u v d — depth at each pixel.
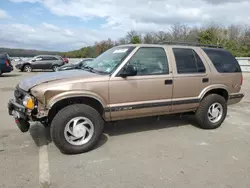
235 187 2.52
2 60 14.33
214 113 4.50
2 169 2.83
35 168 2.87
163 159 3.16
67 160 3.10
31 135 4.01
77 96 3.14
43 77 3.40
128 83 3.49
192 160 3.15
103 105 3.37
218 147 3.62
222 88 4.49
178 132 4.32
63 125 3.13
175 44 4.20
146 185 2.53
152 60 3.77
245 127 4.71
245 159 3.21
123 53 3.69
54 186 2.49
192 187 2.50
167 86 3.83
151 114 3.85
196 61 4.23
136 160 3.12
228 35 45.41
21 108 3.12
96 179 2.64
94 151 3.40
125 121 4.96
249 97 8.31
